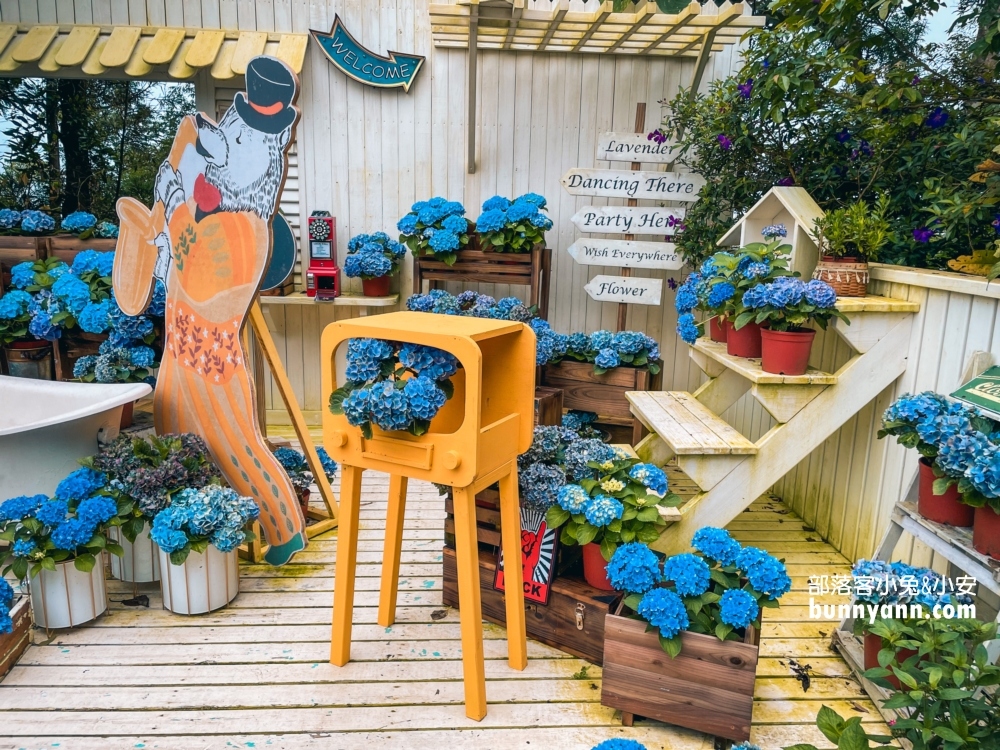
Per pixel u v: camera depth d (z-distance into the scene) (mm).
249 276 2547
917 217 3111
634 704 1849
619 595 2121
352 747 1772
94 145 4809
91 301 3479
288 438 4184
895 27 3186
